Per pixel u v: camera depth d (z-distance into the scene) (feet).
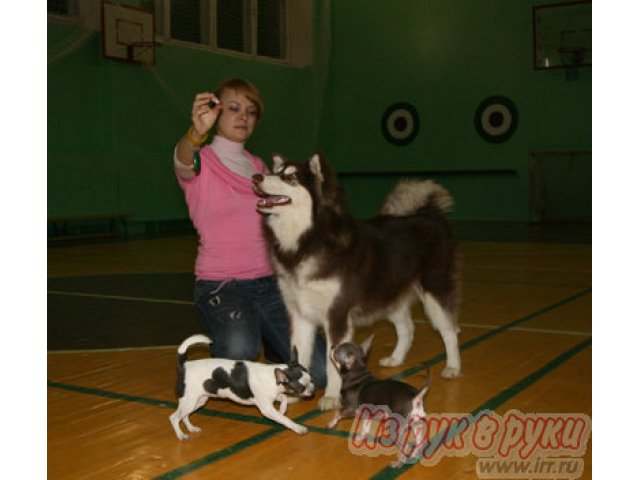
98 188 55.52
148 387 15.87
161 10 59.93
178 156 14.44
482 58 69.62
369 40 74.74
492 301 26.76
